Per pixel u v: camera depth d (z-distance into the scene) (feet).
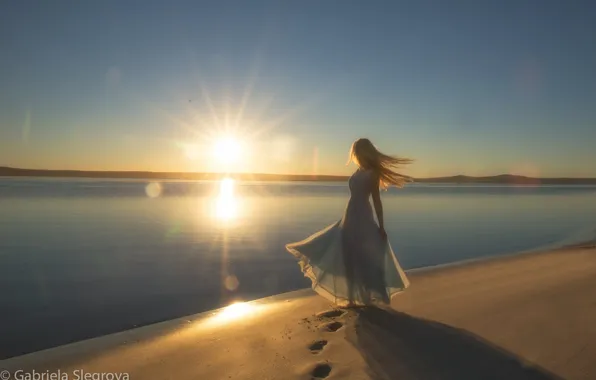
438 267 26.23
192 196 152.97
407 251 36.32
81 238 41.98
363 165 16.02
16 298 21.30
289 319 15.39
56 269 28.07
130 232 46.83
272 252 34.63
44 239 41.09
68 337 15.97
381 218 15.70
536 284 19.80
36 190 159.02
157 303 20.47
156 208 84.17
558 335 12.80
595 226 53.52
